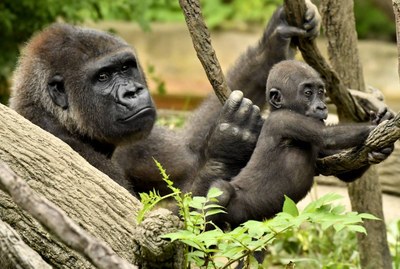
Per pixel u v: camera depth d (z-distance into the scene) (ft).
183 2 32.63
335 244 46.65
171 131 43.34
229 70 40.86
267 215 32.96
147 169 41.81
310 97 34.01
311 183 33.19
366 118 39.52
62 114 38.73
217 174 34.37
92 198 30.17
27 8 62.80
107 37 39.19
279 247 47.75
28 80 38.73
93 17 65.57
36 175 30.01
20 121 30.99
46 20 63.31
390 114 30.58
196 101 96.73
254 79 39.70
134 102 37.78
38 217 21.89
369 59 110.63
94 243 21.61
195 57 112.16
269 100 35.09
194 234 25.99
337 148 31.48
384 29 116.16
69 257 29.12
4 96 63.21
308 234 47.78
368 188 43.01
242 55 40.86
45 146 30.66
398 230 47.60
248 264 26.89
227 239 26.43
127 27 114.11
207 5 117.50
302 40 36.99
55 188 29.99
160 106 94.79
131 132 38.06
